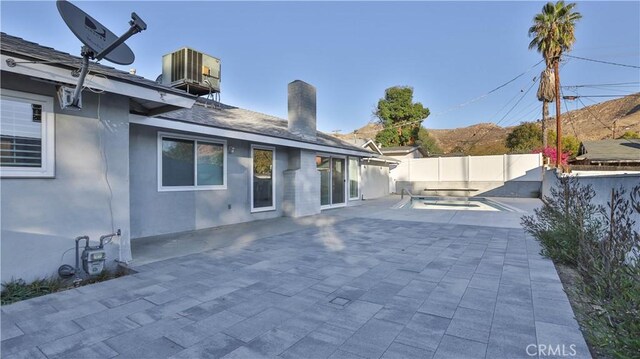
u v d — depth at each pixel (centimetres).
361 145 2097
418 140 3381
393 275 426
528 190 1898
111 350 244
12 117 371
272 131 955
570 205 567
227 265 475
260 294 360
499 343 252
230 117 986
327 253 548
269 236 701
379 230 773
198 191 788
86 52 350
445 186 2131
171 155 734
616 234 321
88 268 411
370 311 314
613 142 2331
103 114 453
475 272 436
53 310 316
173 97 491
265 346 250
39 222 389
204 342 256
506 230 762
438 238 671
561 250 475
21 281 373
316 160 1151
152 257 519
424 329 276
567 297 343
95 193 443
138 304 331
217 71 1073
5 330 275
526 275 420
